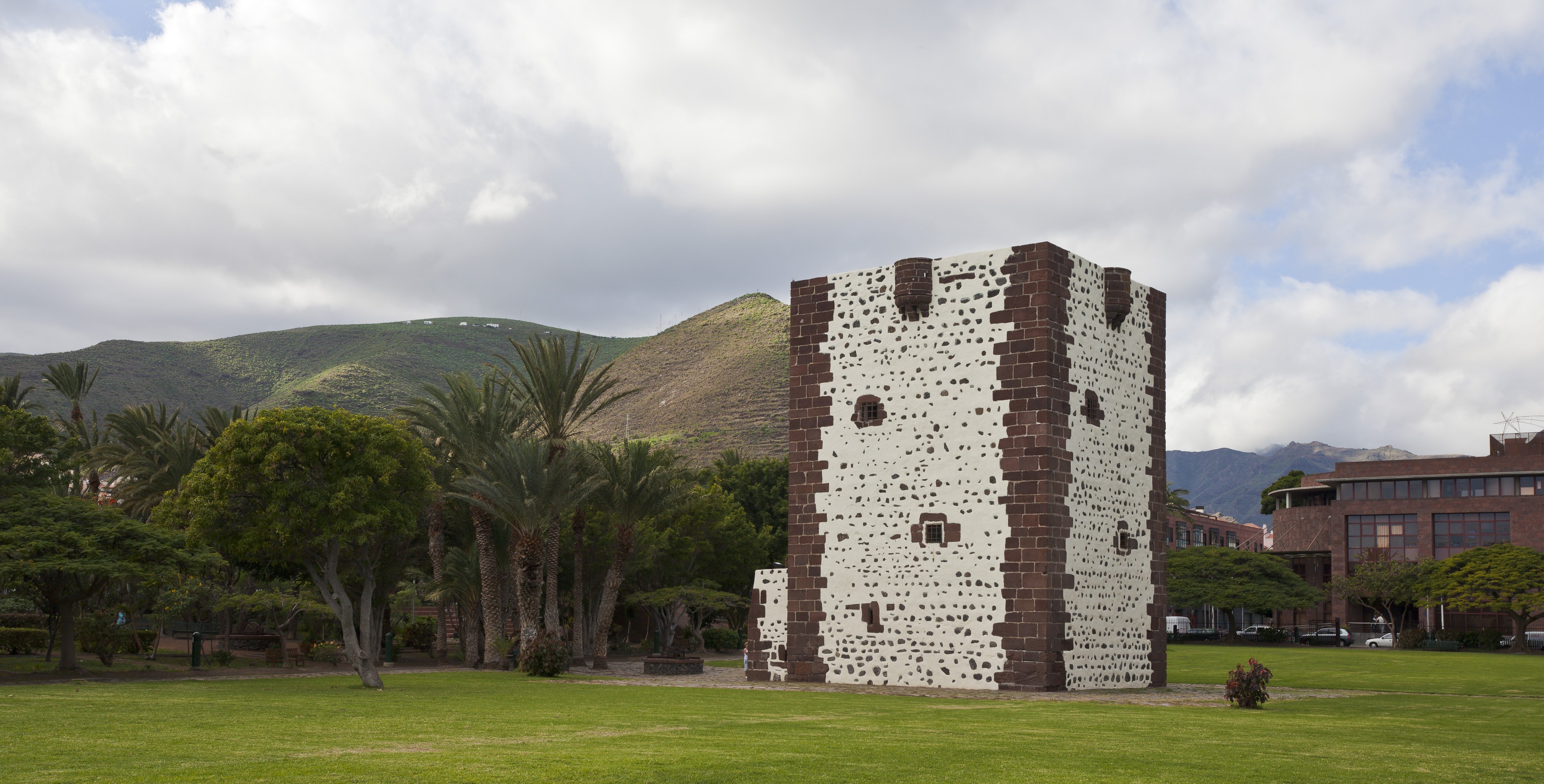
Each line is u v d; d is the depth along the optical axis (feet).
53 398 611.88
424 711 85.10
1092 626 126.31
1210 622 412.16
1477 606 269.23
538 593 159.53
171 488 189.47
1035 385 123.44
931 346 131.23
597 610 230.07
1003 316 126.52
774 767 54.19
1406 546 326.85
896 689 123.65
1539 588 260.21
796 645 136.56
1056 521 122.01
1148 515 138.21
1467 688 137.59
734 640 262.67
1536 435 324.19
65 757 54.39
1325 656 224.12
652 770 52.44
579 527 185.68
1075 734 72.28
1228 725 79.97
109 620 153.48
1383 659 211.00
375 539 138.41
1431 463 324.80
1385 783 51.83
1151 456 139.95
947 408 129.29
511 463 157.17
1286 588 312.71
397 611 242.17
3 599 169.48
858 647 132.16
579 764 54.19
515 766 53.06
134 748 57.88
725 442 543.39
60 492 174.70
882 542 131.95
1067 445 124.67
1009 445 124.47
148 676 131.75
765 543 276.00
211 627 226.38
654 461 184.24
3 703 83.56
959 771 54.08
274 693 103.60
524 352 166.61
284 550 119.44
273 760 54.13
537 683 130.41
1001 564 123.54
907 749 62.44
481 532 169.68
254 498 120.06
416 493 130.21
